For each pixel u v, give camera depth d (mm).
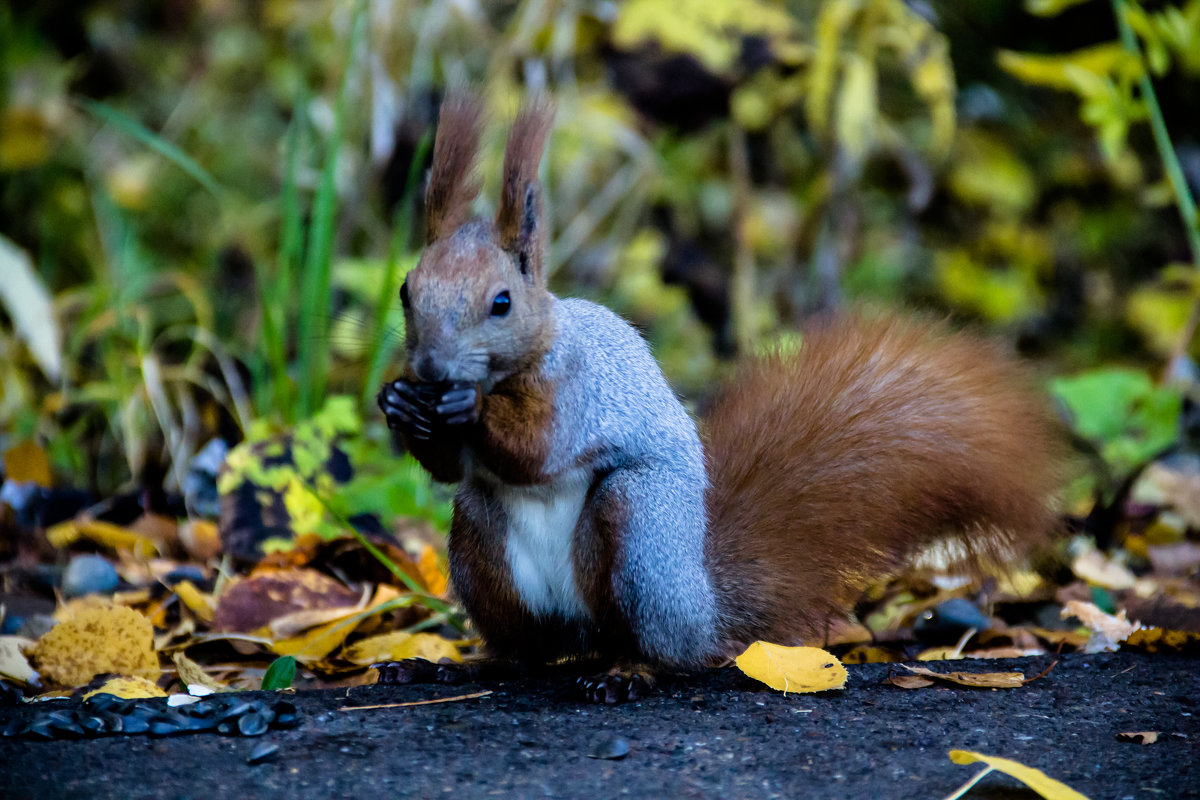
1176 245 18172
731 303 15977
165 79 16672
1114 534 10352
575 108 14664
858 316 8414
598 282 15352
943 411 7742
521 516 6902
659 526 6648
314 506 9328
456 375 6328
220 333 14797
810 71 14688
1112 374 12023
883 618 8773
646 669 6750
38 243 15656
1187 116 17766
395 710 6277
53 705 6254
